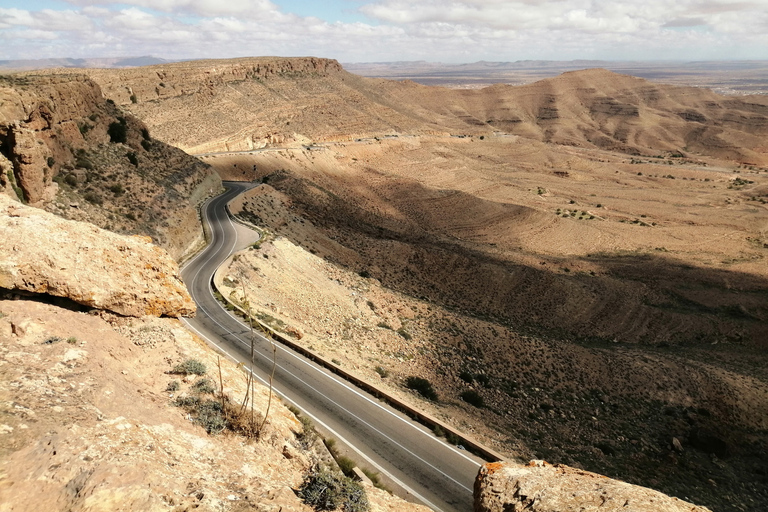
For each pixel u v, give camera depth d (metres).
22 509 7.69
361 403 24.89
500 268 76.31
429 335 47.38
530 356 47.66
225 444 12.73
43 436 9.39
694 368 49.81
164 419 12.55
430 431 23.55
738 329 66.88
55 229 17.17
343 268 61.59
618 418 39.88
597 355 50.59
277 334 31.86
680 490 30.78
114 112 56.75
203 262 46.03
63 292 15.66
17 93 35.88
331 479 12.43
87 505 7.95
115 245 18.44
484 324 53.69
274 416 15.93
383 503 13.47
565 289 72.25
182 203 53.44
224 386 15.89
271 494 10.70
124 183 46.62
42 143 37.44
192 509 8.83
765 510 31.20
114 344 15.49
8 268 14.84
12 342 13.16
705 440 38.34
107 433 10.38
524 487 11.94
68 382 12.04
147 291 18.20
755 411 44.03
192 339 18.62
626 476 30.50
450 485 19.28
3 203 18.00
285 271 49.62
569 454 30.95
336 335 39.69
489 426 30.70
